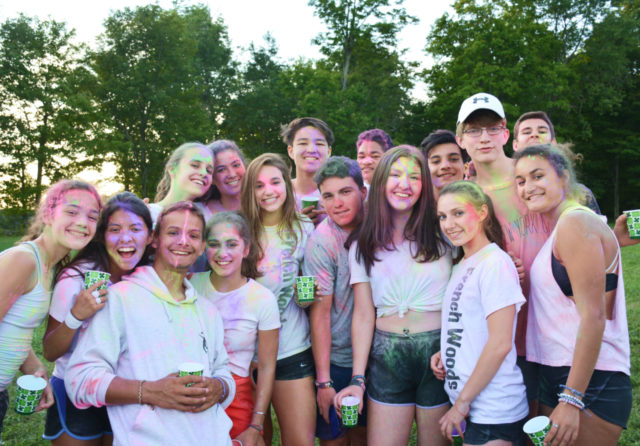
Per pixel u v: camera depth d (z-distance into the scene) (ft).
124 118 103.45
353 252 11.40
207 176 12.99
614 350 9.25
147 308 9.20
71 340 9.14
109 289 9.28
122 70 100.01
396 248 10.83
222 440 9.11
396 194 10.54
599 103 111.65
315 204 13.64
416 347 10.43
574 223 9.09
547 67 97.14
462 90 95.86
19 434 15.38
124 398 8.57
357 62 115.96
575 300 9.08
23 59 95.66
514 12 102.83
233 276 10.91
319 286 11.31
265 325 10.70
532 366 11.24
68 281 9.46
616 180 117.60
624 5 120.26
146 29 101.65
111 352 8.89
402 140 111.45
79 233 9.38
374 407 10.80
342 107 98.68
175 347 9.17
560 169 9.85
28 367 10.29
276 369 11.50
